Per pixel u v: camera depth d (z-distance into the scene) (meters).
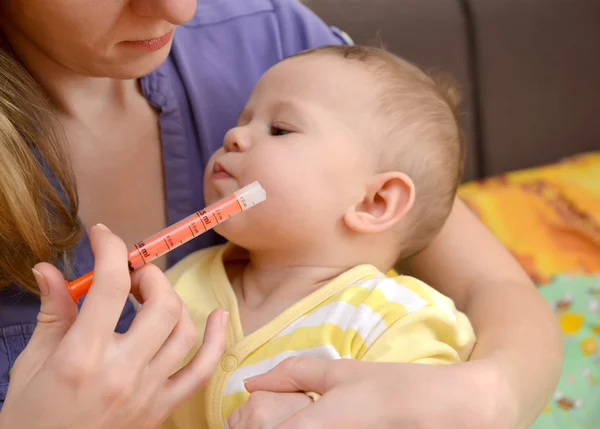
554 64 2.16
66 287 0.58
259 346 0.75
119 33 0.69
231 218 0.81
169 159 0.92
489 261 0.95
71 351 0.53
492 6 2.03
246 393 0.72
